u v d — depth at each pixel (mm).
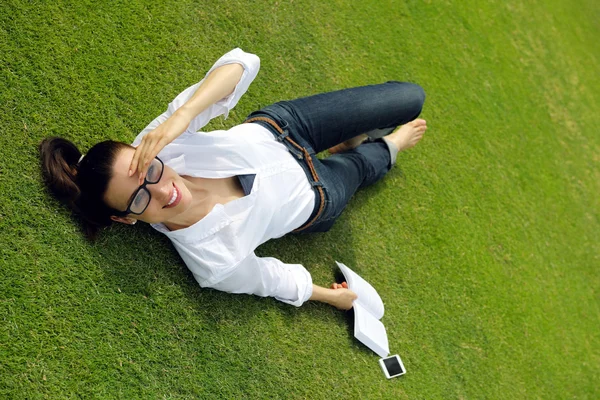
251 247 1909
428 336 2596
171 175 1723
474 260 2998
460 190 3188
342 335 2271
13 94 1807
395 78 3258
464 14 4082
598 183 4316
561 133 4305
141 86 2135
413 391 2402
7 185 1697
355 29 3145
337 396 2148
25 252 1663
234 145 1926
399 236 2736
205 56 2381
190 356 1845
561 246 3617
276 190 1992
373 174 2520
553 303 3309
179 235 1801
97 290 1746
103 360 1683
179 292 1905
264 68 2576
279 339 2076
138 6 2223
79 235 1777
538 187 3746
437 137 3275
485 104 3781
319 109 2156
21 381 1537
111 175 1584
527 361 2953
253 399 1929
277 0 2766
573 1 5766
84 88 1975
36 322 1611
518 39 4547
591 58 5414
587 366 3275
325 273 2387
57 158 1699
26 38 1891
